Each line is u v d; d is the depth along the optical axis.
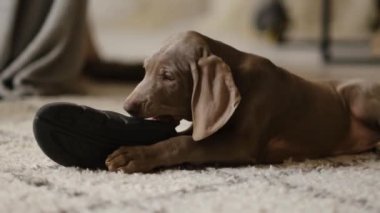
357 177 1.18
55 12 2.38
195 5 6.05
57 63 2.39
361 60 4.01
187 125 1.68
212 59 1.23
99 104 2.14
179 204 1.00
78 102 2.18
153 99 1.24
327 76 3.14
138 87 1.26
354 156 1.43
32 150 1.38
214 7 5.88
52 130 1.15
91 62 2.94
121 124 1.20
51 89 2.37
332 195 1.06
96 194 1.04
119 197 1.03
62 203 1.00
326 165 1.30
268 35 5.07
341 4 5.32
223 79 1.21
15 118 1.82
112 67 2.92
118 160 1.18
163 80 1.25
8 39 2.38
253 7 5.45
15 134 1.56
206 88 1.21
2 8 2.37
